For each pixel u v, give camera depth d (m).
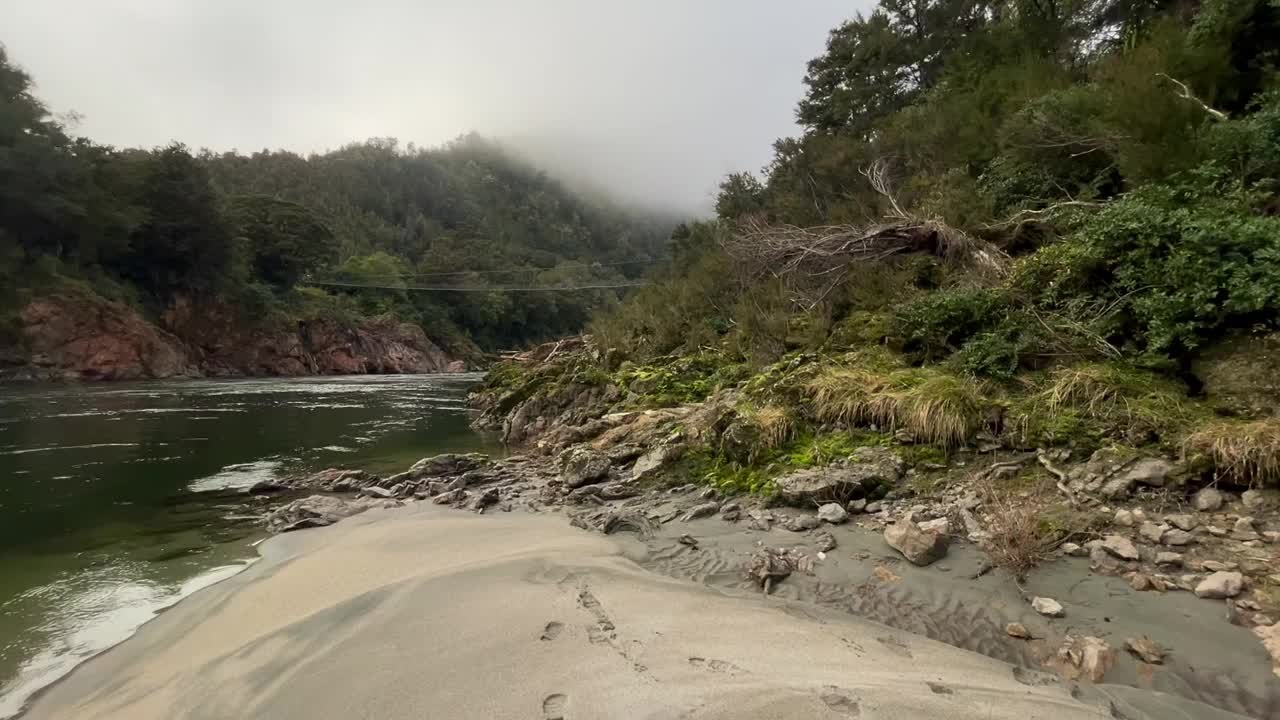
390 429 15.16
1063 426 5.70
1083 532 4.46
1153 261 6.45
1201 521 4.33
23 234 38.44
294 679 3.25
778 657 3.30
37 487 8.56
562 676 3.08
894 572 4.42
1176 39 9.48
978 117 13.27
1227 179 7.17
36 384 32.56
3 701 3.39
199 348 47.66
